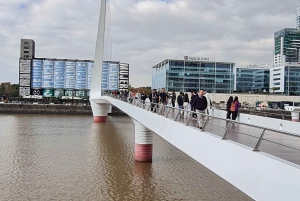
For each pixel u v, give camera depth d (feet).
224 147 26.27
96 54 214.07
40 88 311.68
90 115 255.50
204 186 59.67
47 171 70.28
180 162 79.30
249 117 61.57
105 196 54.90
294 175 17.71
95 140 115.96
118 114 264.72
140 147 80.07
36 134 129.08
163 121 45.52
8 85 408.05
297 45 524.11
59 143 107.65
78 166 75.05
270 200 19.54
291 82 325.83
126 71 359.46
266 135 34.04
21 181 62.64
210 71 327.06
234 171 24.03
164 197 54.19
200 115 34.47
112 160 81.71
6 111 255.09
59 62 314.96
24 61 307.37
